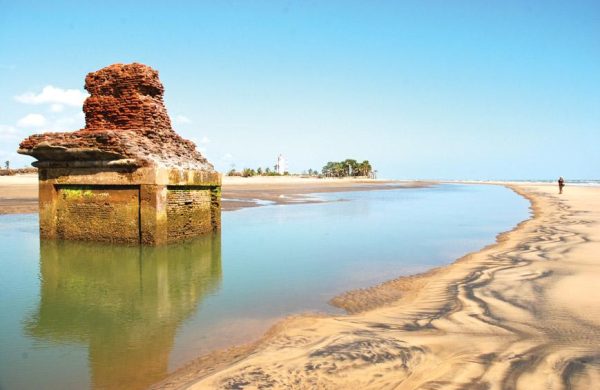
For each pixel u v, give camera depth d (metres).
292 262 12.90
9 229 19.09
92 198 14.88
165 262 12.81
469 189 74.06
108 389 5.35
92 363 6.12
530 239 15.84
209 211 17.17
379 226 21.31
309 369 5.38
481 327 6.74
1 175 65.38
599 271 10.29
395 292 9.55
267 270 11.87
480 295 8.62
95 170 14.54
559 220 21.78
